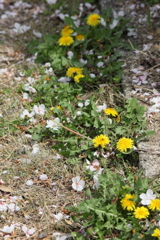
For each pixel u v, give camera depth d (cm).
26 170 374
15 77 502
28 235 313
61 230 318
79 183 350
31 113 430
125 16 581
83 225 309
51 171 373
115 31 537
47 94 454
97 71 491
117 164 375
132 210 313
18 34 593
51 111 431
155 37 535
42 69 503
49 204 341
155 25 559
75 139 391
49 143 405
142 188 327
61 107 433
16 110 446
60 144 385
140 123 397
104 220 312
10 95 469
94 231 306
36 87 462
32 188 356
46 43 522
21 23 619
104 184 326
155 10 586
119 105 442
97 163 373
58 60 500
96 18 524
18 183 361
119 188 328
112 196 321
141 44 527
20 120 430
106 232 306
